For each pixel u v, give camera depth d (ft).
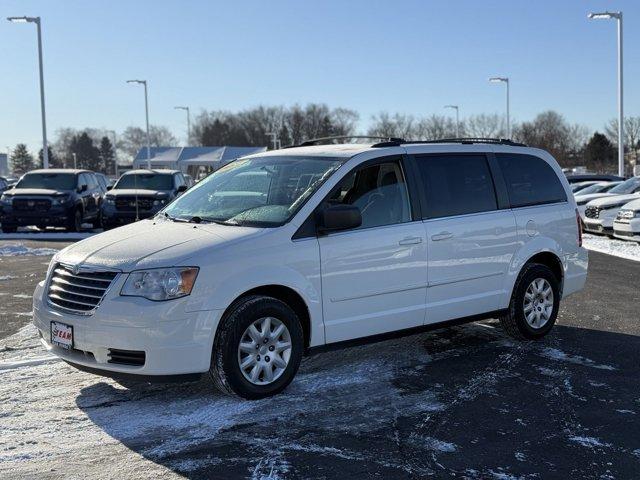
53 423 16.17
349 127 369.09
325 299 18.51
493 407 17.26
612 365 20.94
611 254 50.65
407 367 20.65
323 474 13.50
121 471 13.62
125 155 435.12
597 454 14.51
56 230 75.20
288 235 17.97
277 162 20.86
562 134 271.90
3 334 24.85
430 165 21.38
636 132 279.08
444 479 13.32
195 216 19.56
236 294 16.88
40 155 421.59
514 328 23.40
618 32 103.60
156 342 16.01
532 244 23.44
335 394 18.13
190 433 15.52
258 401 17.51
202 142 391.45
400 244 19.89
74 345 16.79
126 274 16.38
